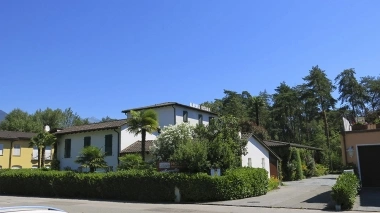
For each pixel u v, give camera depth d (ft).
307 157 131.95
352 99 232.32
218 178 62.90
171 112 122.21
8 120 226.38
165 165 69.87
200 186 63.21
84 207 57.36
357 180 57.52
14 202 67.26
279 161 107.86
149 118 86.58
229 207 55.01
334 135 200.03
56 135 119.75
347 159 66.90
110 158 104.47
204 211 50.06
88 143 110.83
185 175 64.49
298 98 237.66
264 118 233.96
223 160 69.46
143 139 87.04
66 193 79.51
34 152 146.41
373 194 57.62
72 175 79.15
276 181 85.97
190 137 79.00
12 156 139.95
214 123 79.66
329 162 162.30
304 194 67.46
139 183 68.49
